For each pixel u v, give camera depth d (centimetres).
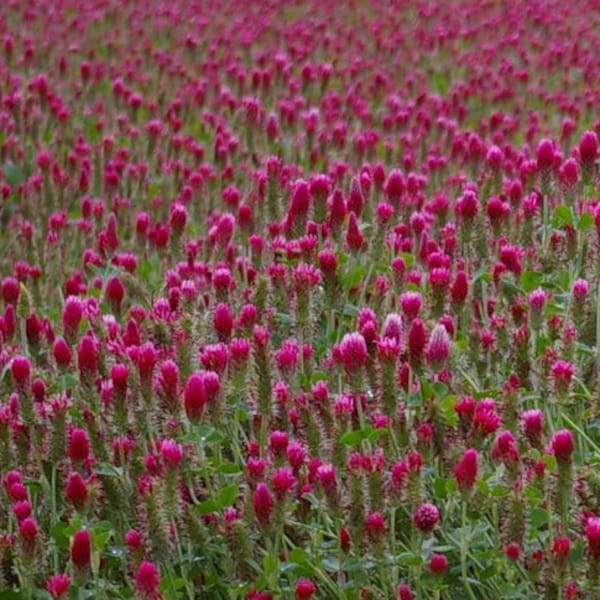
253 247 1130
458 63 2791
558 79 2614
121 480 847
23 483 862
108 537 805
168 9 3350
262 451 855
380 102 2380
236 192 1476
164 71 2631
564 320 952
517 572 805
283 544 814
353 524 775
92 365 877
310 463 806
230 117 2195
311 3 3459
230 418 920
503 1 3384
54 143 2094
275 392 875
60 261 1521
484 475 809
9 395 980
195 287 1050
